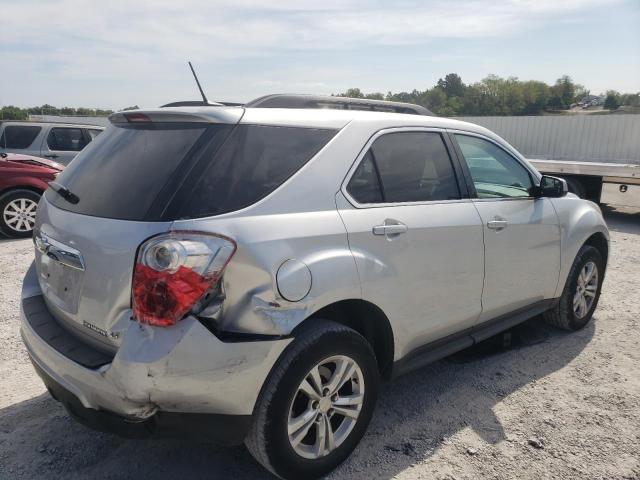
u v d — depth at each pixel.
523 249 3.73
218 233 2.18
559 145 15.98
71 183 2.69
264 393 2.31
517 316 3.96
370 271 2.67
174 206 2.19
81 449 2.87
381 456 2.84
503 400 3.45
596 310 5.18
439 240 3.07
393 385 3.65
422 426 3.14
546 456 2.86
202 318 2.17
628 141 14.42
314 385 2.49
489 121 17.59
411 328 3.00
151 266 2.08
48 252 2.61
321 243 2.49
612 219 11.28
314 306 2.41
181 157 2.33
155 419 2.20
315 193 2.57
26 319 2.69
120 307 2.18
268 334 2.28
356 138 2.84
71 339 2.44
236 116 2.47
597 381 3.72
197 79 2.92
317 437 2.57
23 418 3.15
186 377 2.10
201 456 2.83
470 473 2.71
